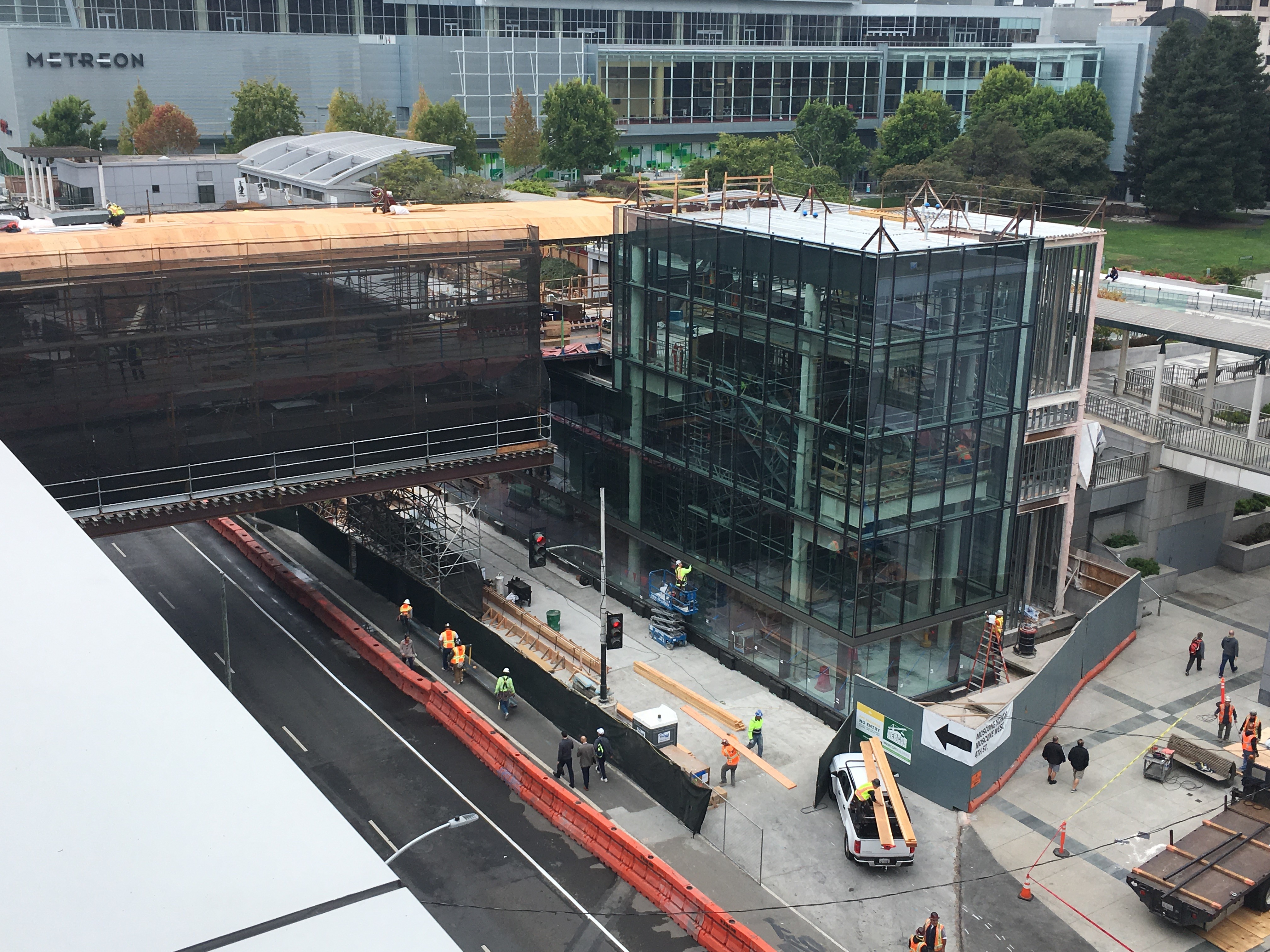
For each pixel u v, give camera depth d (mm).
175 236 50781
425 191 103062
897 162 151875
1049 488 52812
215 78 154750
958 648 48812
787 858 38594
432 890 36594
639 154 170500
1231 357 76250
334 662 51438
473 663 51156
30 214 103938
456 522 67312
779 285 45812
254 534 65312
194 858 7797
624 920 35594
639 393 54812
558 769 42250
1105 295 72750
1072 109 149625
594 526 59406
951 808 41438
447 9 166250
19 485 13438
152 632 10328
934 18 187875
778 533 47969
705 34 180125
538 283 53406
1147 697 49156
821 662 47344
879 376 42500
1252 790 40250
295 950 7168
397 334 50688
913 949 32844
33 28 144750
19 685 9367
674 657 52719
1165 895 34625
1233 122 140500
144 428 46594
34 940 7043
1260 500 66250
